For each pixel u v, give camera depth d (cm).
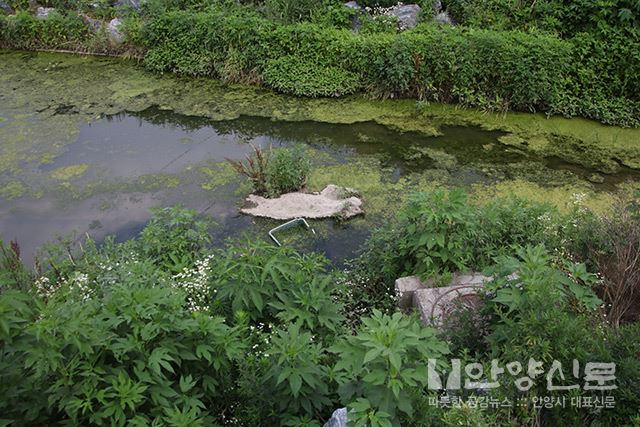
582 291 346
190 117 855
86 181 704
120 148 777
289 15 962
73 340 260
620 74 831
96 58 1034
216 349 311
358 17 964
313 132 814
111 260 478
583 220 500
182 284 405
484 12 930
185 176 714
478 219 501
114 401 263
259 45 924
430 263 467
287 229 609
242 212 636
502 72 841
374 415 254
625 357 289
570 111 841
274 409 314
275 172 667
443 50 847
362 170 725
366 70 892
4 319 248
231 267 372
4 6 1096
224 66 944
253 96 909
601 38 849
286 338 317
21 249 580
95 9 1066
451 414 271
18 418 266
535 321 290
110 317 288
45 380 272
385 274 491
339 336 362
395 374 257
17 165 734
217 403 327
